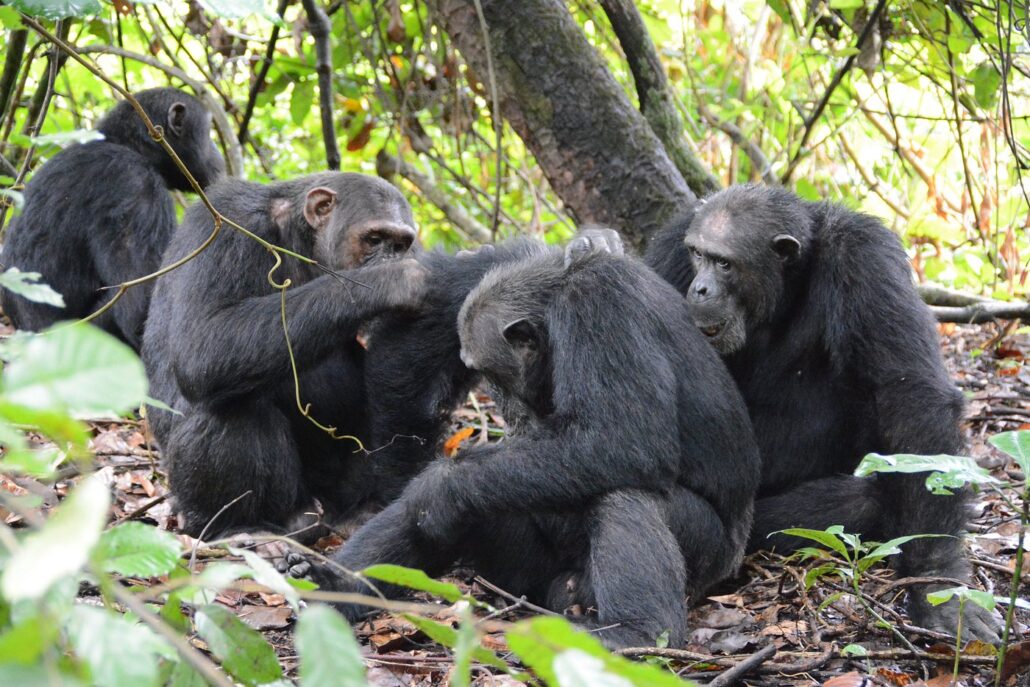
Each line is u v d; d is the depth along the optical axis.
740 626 9.84
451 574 11.16
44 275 16.33
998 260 20.06
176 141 17.53
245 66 20.59
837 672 8.70
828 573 10.24
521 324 10.15
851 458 11.76
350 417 12.68
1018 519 11.81
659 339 9.96
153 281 16.08
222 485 11.52
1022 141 21.06
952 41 15.78
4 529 3.90
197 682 5.30
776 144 22.62
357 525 12.38
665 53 22.25
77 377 3.65
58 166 16.55
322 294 11.21
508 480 9.39
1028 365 18.41
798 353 11.56
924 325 10.96
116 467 13.34
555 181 15.71
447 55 19.42
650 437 9.40
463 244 23.33
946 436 10.10
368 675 8.34
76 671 4.22
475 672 8.45
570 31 15.24
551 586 10.23
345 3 18.08
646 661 8.29
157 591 4.83
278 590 5.19
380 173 20.92
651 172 15.35
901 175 23.83
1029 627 9.51
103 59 22.77
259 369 11.06
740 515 10.45
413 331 11.74
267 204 12.34
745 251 11.13
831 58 18.58
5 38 19.33
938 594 7.86
